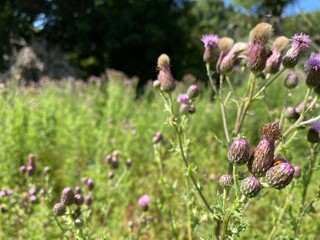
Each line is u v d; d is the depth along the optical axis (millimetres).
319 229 237
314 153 192
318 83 162
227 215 137
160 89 191
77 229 170
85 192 270
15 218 252
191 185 224
